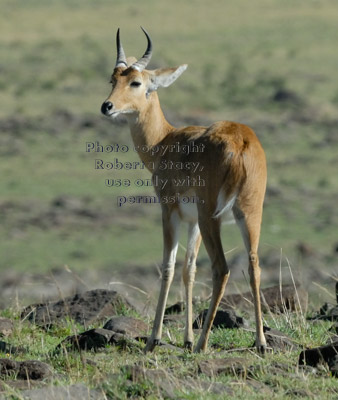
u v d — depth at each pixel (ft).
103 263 390.42
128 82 110.93
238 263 356.59
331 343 92.63
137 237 442.09
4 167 562.66
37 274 361.71
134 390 77.82
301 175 564.30
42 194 513.04
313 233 444.55
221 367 85.61
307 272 333.42
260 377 83.05
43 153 591.78
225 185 97.09
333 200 512.22
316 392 79.46
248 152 97.35
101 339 101.55
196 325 115.44
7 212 478.59
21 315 122.31
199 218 99.60
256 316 95.66
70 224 461.37
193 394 76.64
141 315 124.26
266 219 472.44
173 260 104.06
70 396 76.43
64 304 123.85
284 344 99.91
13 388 78.69
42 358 96.94
